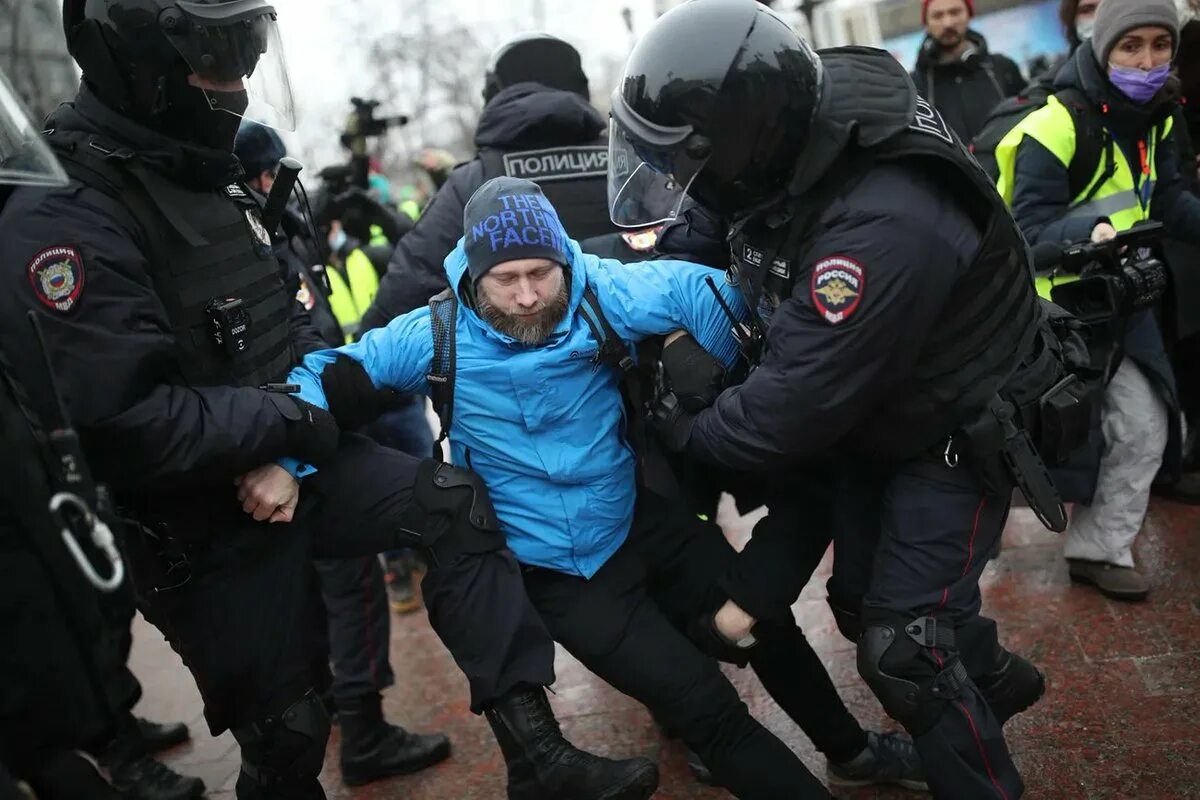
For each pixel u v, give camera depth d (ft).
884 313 5.68
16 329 5.60
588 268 6.86
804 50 5.89
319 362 6.99
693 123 5.88
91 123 6.15
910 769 8.18
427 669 11.45
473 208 6.61
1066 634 9.86
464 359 6.65
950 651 6.54
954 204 5.96
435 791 9.27
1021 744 8.46
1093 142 9.68
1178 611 9.96
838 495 7.34
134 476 5.93
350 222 12.87
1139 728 8.42
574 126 9.02
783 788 6.72
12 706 4.82
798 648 7.86
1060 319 6.95
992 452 6.26
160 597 6.56
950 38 14.30
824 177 5.91
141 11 5.90
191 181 6.42
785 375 5.95
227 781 9.82
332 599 9.40
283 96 6.89
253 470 6.44
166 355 6.01
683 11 6.07
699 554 7.52
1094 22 9.65
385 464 7.08
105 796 5.25
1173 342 11.74
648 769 6.48
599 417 6.90
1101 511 10.23
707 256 7.65
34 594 4.81
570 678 10.72
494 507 7.04
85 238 5.78
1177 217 10.37
